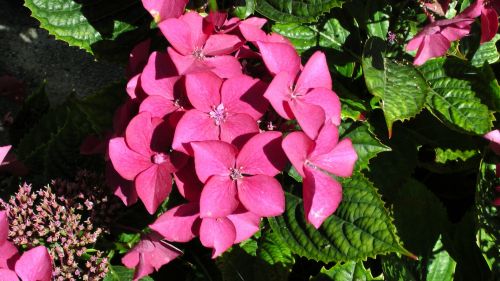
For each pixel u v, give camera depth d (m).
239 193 0.42
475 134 0.52
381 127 0.56
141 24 0.54
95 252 0.52
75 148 0.56
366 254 0.47
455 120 0.53
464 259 0.57
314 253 0.48
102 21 0.54
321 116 0.42
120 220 0.54
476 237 0.55
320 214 0.42
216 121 0.43
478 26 0.57
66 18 0.53
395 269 0.55
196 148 0.41
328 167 0.44
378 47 0.52
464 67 0.54
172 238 0.44
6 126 0.66
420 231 0.56
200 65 0.43
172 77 0.44
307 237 0.49
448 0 0.50
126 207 0.54
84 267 0.53
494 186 0.56
